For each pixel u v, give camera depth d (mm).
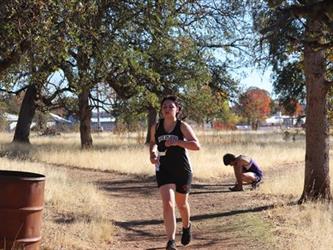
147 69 23281
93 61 17688
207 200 12758
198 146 7199
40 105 30938
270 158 22375
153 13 14523
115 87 25625
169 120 7289
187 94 26547
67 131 60375
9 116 76250
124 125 39812
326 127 11156
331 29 5430
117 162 20016
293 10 5676
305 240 7773
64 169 18719
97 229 8758
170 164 7227
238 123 83500
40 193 6629
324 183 11109
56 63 14969
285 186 13242
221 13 23344
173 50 23125
